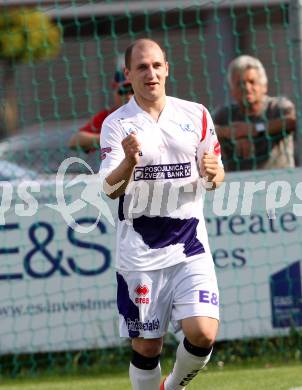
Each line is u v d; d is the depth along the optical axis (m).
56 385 24.38
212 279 17.53
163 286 17.64
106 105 28.92
